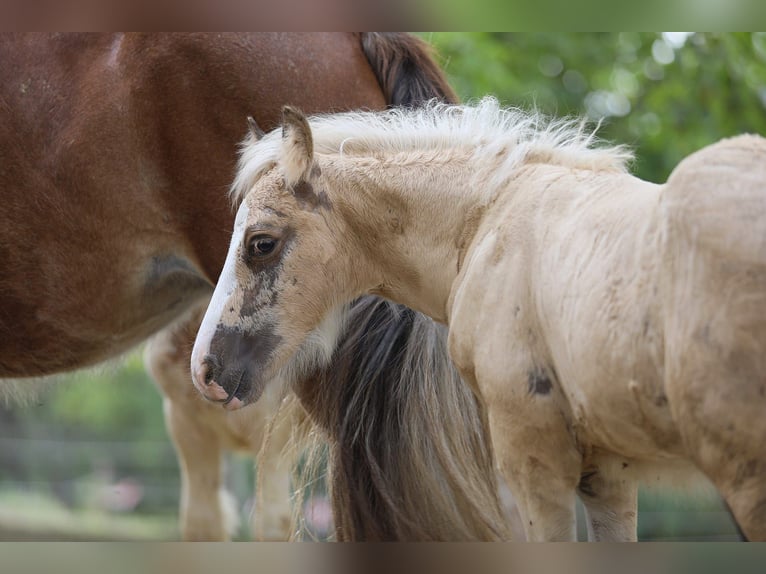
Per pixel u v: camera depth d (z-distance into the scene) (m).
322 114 6.70
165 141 6.63
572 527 5.02
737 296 3.92
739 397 3.91
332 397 6.57
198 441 10.05
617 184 4.86
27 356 6.96
